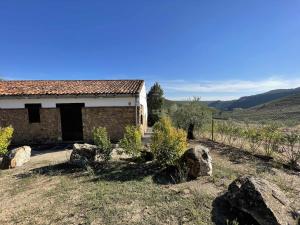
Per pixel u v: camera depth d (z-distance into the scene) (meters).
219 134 15.18
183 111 15.52
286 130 11.46
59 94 13.78
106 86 15.46
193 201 5.53
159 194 5.98
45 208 5.50
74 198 5.95
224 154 10.62
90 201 5.70
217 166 8.38
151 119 27.98
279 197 4.68
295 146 10.59
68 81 17.77
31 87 15.32
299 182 7.00
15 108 14.10
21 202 5.95
